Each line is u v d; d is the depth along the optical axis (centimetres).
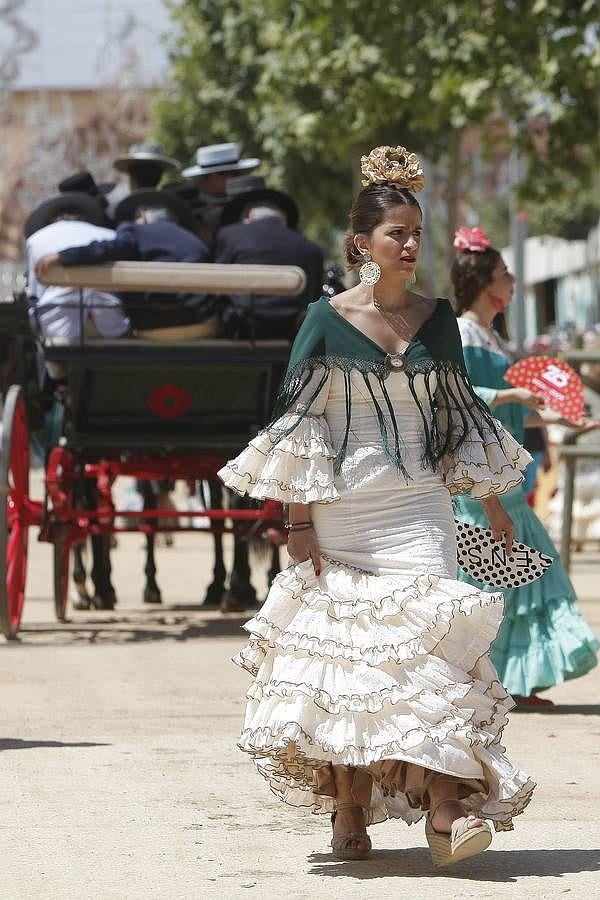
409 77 3616
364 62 3597
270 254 2114
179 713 1516
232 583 2331
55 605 2252
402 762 961
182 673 1764
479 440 1002
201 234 2275
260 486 981
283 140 5434
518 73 3462
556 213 8400
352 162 4994
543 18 3341
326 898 909
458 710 937
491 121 3862
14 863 992
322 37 3744
